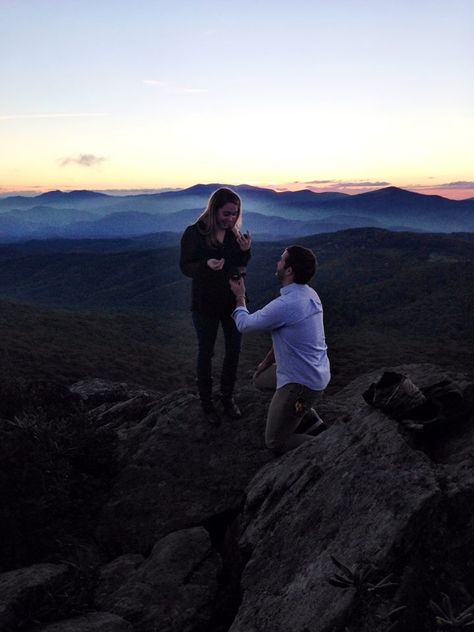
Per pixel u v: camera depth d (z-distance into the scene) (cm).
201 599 391
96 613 370
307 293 495
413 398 434
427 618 304
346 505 374
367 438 425
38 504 448
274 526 406
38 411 617
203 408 594
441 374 611
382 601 302
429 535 330
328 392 5962
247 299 520
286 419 503
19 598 350
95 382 1459
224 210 522
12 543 425
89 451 561
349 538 345
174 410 628
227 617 390
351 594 305
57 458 533
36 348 7631
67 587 384
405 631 298
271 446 525
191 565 424
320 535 367
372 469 388
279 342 493
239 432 582
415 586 312
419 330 15825
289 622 314
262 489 463
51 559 435
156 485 534
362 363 9394
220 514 501
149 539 485
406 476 365
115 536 489
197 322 567
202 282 543
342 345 11975
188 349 10725
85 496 527
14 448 488
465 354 11556
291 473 447
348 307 19475
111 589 408
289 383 492
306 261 488
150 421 638
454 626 269
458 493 340
